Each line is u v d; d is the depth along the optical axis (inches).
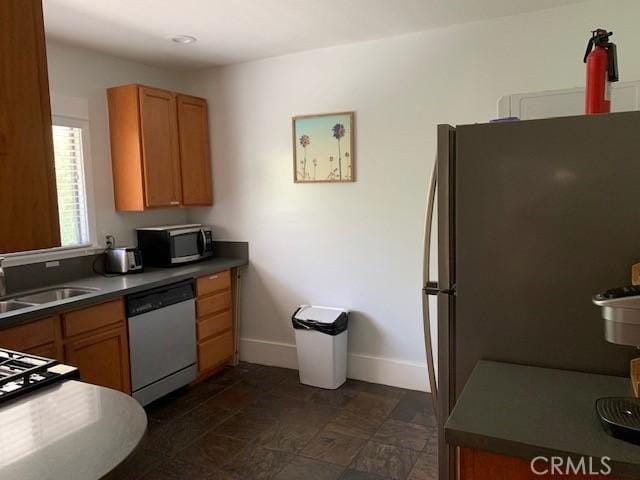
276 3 101.9
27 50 41.6
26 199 41.9
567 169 53.5
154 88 136.2
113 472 36.4
